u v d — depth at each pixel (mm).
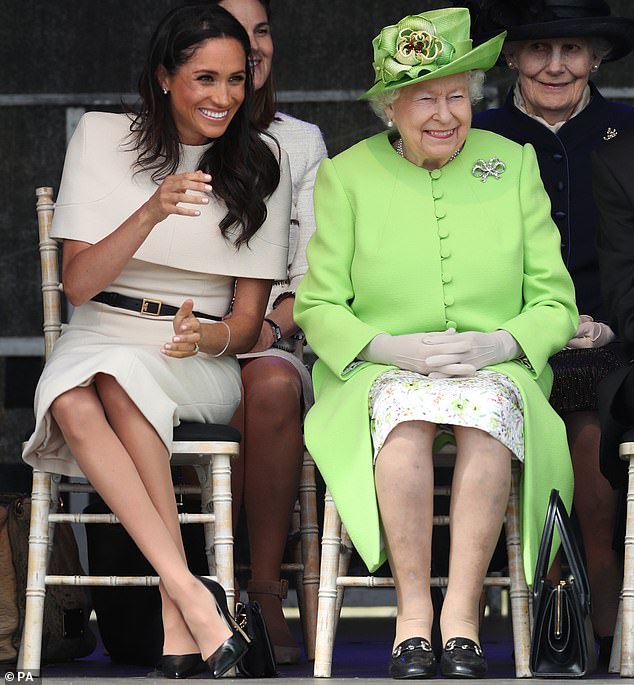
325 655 12945
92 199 14039
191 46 13609
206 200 13039
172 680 12305
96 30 22453
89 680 12344
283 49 22469
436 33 13508
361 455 12781
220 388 13805
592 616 14586
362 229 13773
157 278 14086
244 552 19547
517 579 12961
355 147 14344
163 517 12867
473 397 12406
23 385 22406
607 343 14906
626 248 13805
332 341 13445
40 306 22422
